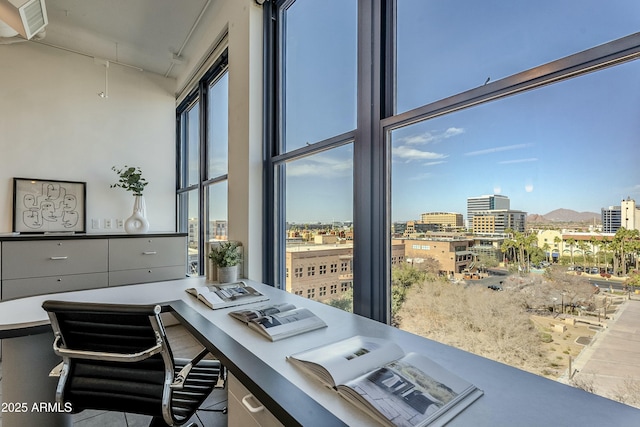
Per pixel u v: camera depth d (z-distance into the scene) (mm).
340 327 1333
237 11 2617
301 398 806
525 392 838
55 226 3551
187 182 4344
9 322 1363
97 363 1251
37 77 3488
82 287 3080
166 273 3529
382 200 1554
